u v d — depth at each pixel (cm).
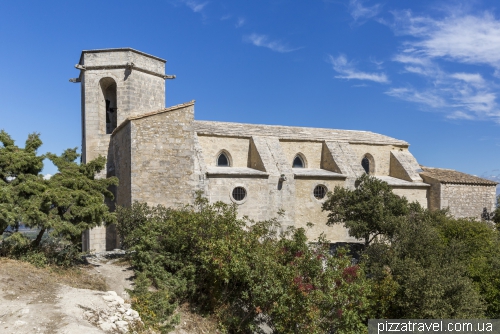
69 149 1747
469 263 1948
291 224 2586
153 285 1477
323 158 3067
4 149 1511
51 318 876
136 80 2534
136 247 1534
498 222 3127
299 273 1303
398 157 3306
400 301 1572
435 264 1698
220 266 1351
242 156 2823
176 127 2220
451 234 2170
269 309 1338
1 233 1330
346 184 2830
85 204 1472
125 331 961
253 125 3136
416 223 2011
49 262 1431
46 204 1367
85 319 921
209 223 1557
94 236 2439
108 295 1126
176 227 1568
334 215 2328
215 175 2386
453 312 1547
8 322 842
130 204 2088
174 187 2191
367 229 2112
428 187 3112
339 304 1279
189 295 1507
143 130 2134
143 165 2122
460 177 3189
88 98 2547
